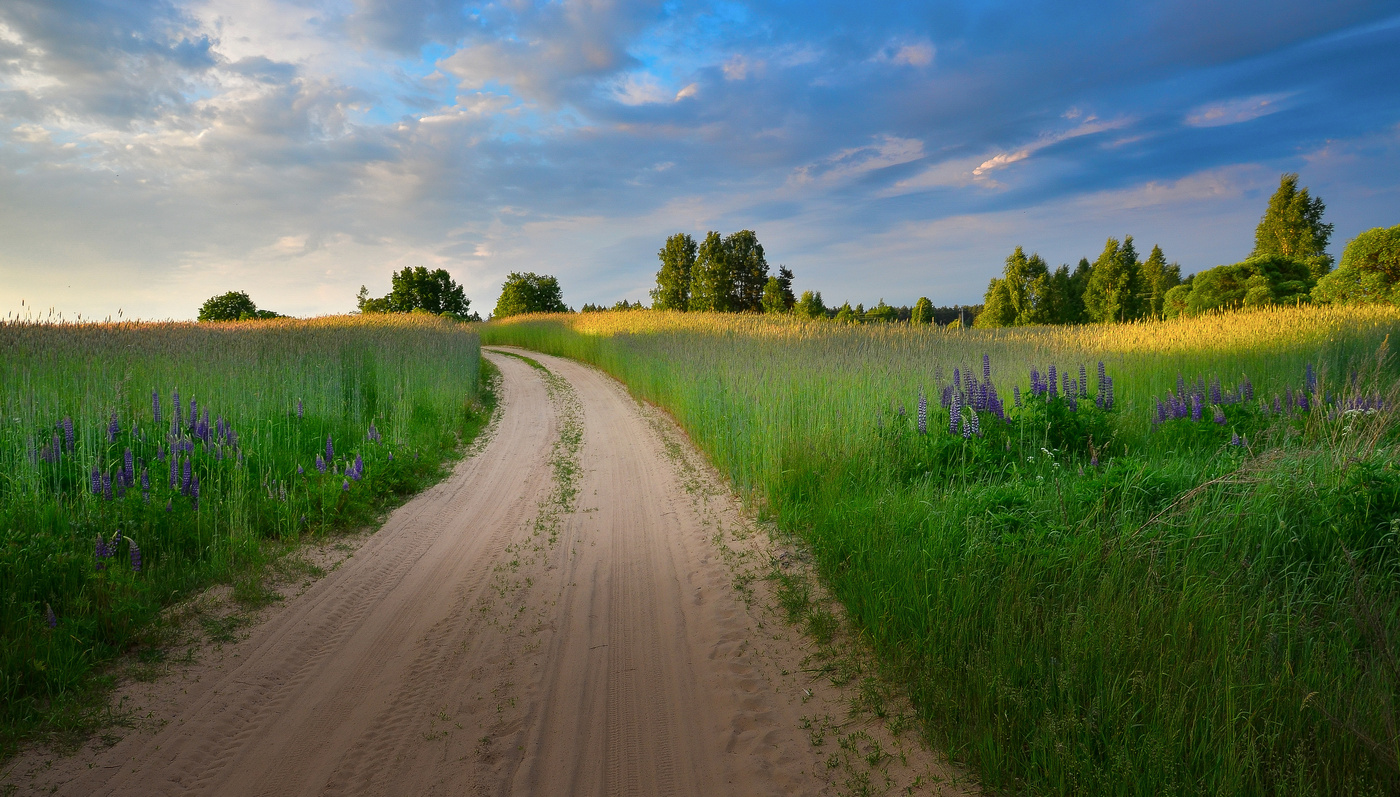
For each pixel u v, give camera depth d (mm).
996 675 3521
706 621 5418
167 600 5859
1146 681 3328
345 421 13445
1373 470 5016
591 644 5160
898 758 3527
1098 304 43719
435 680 4680
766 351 15383
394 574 6801
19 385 10109
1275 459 5809
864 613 4828
